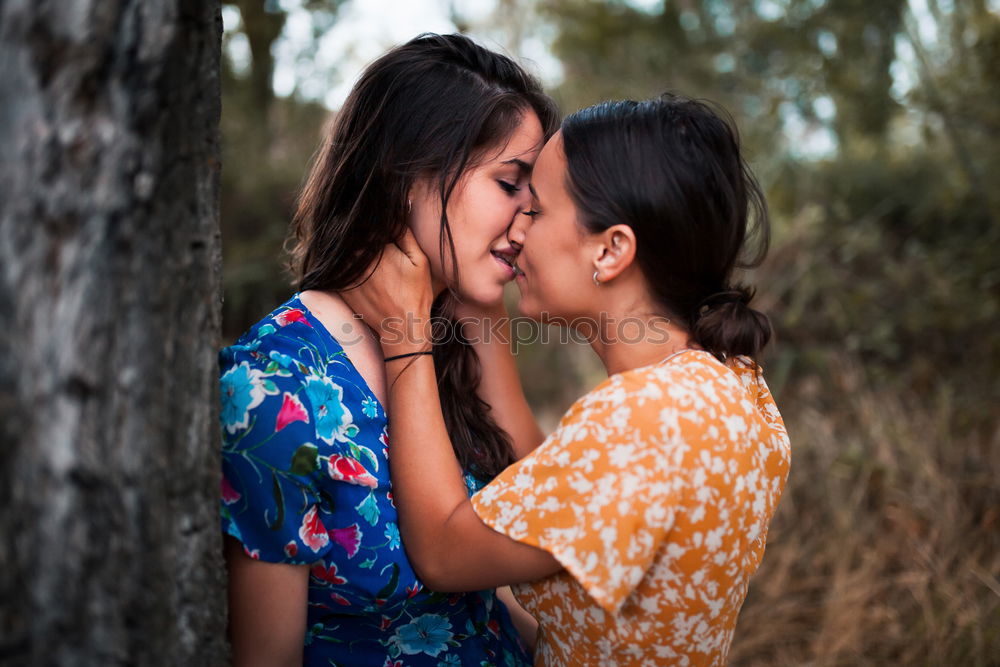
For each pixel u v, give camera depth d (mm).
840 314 3803
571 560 931
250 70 4566
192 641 839
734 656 2428
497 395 1423
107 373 686
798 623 2506
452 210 1227
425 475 1071
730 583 1017
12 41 608
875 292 3924
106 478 694
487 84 1247
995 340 3312
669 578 975
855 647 2326
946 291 3602
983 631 2201
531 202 1248
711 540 968
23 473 639
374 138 1223
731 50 5477
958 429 3084
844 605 2455
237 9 4168
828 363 3693
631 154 1072
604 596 911
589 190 1088
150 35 667
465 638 1180
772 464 1067
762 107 5047
